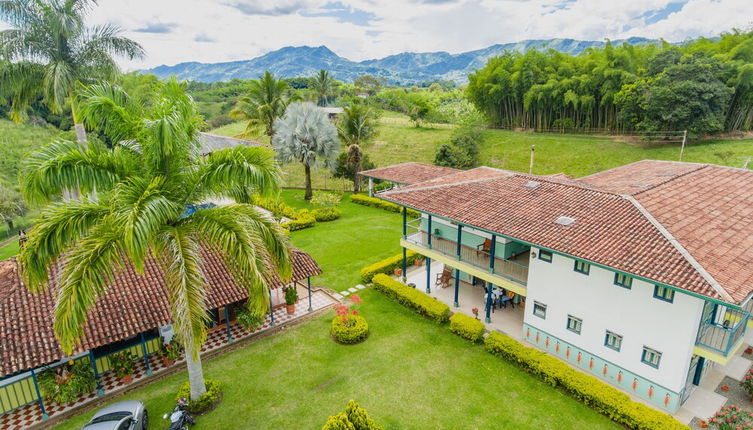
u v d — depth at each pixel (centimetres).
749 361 1742
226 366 1745
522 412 1485
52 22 2328
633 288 1474
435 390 1603
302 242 3238
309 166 4238
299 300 2295
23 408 1515
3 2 2266
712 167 2309
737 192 1920
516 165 5275
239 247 1177
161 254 1201
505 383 1638
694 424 1407
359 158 4603
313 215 3794
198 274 1153
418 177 4088
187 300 1113
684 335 1374
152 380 1664
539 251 1750
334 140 4162
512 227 1781
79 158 1113
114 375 1678
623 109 5059
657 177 2217
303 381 1656
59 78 2298
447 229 2412
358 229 3525
